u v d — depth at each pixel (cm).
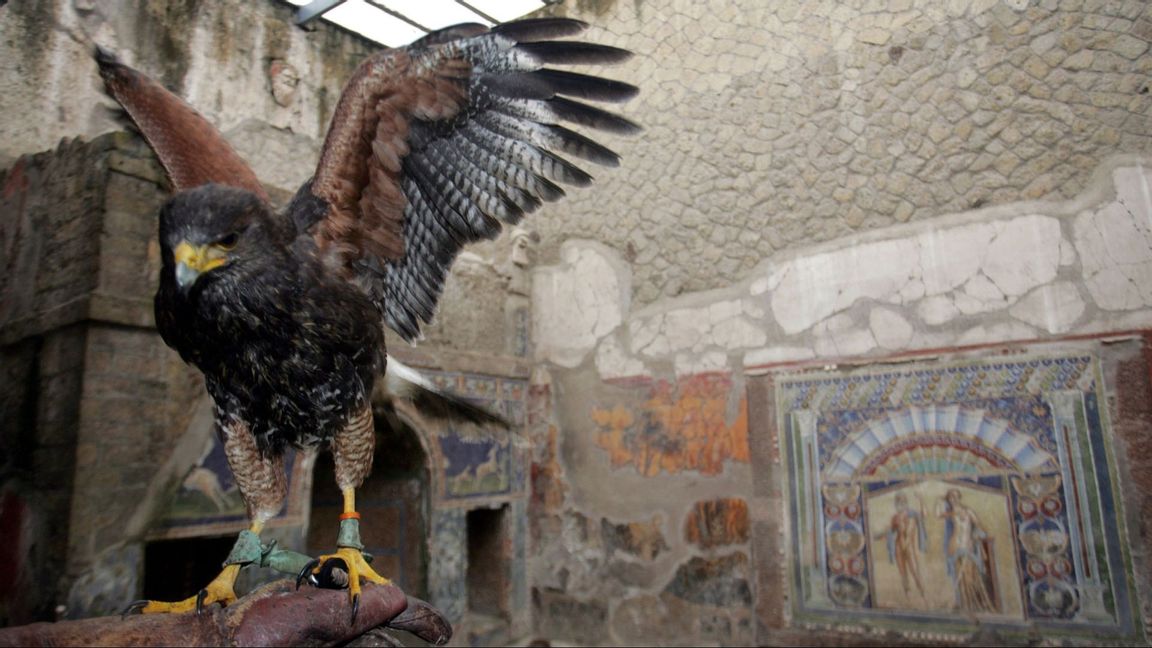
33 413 324
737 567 472
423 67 172
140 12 437
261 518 171
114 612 304
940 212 424
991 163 411
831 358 451
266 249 148
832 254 459
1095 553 361
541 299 591
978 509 394
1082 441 370
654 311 531
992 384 397
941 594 399
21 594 307
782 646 447
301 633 145
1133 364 360
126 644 128
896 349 429
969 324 408
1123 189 371
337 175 173
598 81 178
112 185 318
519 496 564
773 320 478
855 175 456
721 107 515
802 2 489
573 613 541
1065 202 387
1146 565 348
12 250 358
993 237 406
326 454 487
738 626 466
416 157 183
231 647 136
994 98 414
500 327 564
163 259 148
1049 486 376
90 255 313
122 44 426
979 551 391
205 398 351
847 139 461
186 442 341
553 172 182
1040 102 400
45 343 327
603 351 553
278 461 177
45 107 393
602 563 532
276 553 173
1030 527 379
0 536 326
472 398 527
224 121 466
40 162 354
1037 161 398
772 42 498
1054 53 398
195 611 144
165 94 187
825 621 434
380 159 176
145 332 328
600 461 545
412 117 178
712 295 505
